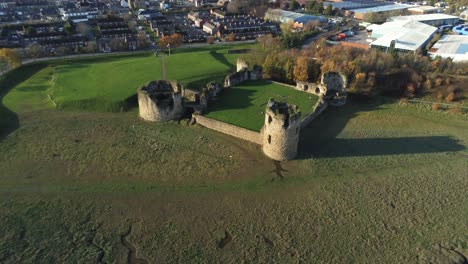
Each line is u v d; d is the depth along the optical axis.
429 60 145.75
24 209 70.06
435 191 77.38
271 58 141.25
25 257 59.47
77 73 141.12
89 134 98.00
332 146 94.25
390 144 95.75
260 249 62.34
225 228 66.75
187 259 60.25
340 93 119.44
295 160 87.81
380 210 71.62
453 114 113.62
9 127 100.88
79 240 63.28
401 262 60.34
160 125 103.19
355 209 71.81
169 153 89.88
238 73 128.25
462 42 189.50
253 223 67.94
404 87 127.88
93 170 82.69
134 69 144.00
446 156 90.38
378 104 120.25
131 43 186.75
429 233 66.31
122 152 89.81
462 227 67.81
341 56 141.62
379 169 84.81
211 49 186.38
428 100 122.38
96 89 122.19
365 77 130.75
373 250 62.53
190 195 75.12
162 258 60.28
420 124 107.12
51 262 58.72
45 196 73.88
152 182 79.00
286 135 84.50
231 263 59.72
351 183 79.69
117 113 109.88
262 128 92.00
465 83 129.50
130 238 64.12
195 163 86.06
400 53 160.75
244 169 84.06
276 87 126.56
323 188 78.00
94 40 190.38
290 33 192.00
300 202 73.69
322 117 110.06
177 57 162.88
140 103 105.12
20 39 190.50
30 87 131.25
